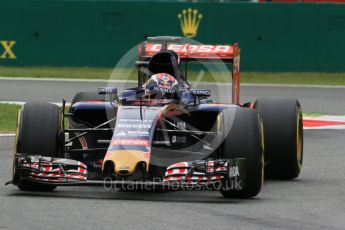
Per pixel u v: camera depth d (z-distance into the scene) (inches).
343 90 3186.5
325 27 3528.5
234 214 1061.1
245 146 1164.5
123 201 1141.7
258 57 3563.0
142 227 968.3
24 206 1091.3
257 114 1200.2
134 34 3624.5
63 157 1234.6
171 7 3597.4
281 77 3513.8
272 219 1034.7
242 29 3563.0
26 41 3663.9
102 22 3636.8
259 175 1171.9
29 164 1155.9
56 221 996.6
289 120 1373.0
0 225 971.3
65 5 3641.7
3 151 1727.4
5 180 1338.6
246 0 4891.7
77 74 3535.9
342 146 1877.5
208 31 3582.7
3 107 2532.0
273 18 3543.3
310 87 3260.3
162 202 1139.9
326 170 1533.0
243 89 3176.7
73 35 3649.1
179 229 962.1
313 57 3540.8
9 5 3654.0
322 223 1016.2
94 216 1028.5
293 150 1370.6
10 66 3681.1
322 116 2479.1
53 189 1232.8
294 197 1217.4
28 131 1188.5
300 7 3526.1
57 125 1205.1
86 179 1144.8
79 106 1279.5
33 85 3181.6
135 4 3612.2
